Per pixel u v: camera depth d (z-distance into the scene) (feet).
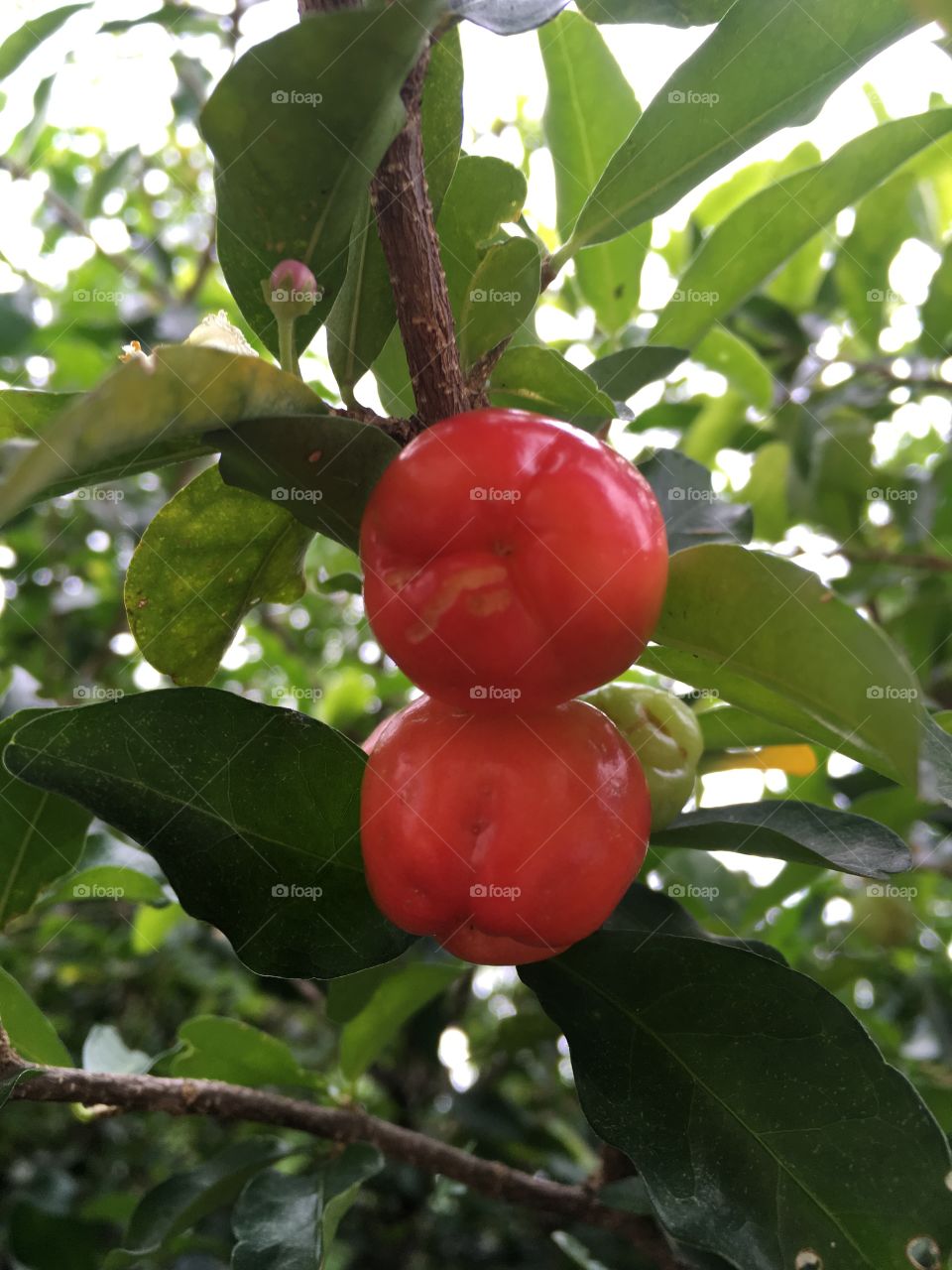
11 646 0.99
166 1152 0.97
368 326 0.32
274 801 0.30
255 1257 0.36
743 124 0.34
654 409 0.81
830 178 0.43
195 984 1.04
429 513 0.24
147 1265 0.61
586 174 0.53
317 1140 0.46
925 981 0.71
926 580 0.75
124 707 0.29
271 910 0.30
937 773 0.28
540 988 0.31
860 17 0.32
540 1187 0.43
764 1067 0.29
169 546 0.34
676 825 0.34
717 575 0.26
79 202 0.99
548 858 0.26
